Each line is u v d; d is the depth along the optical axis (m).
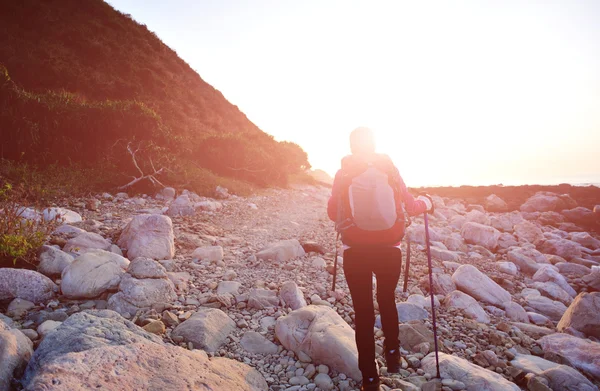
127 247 5.05
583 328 3.88
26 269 3.69
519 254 7.11
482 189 21.92
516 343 3.54
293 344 3.05
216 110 31.83
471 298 4.43
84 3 29.83
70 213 6.82
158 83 27.14
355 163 2.45
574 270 7.07
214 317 3.32
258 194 14.88
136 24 33.66
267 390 2.55
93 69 23.53
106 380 1.92
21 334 2.42
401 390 2.51
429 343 3.24
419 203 2.67
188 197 10.26
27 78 18.73
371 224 2.30
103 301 3.57
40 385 1.74
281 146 24.36
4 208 4.71
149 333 2.64
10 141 10.38
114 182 10.77
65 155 11.30
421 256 6.93
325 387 2.58
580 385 2.69
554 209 16.20
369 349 2.37
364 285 2.40
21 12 23.70
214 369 2.40
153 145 11.98
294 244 6.19
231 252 6.05
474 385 2.59
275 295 4.18
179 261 5.14
